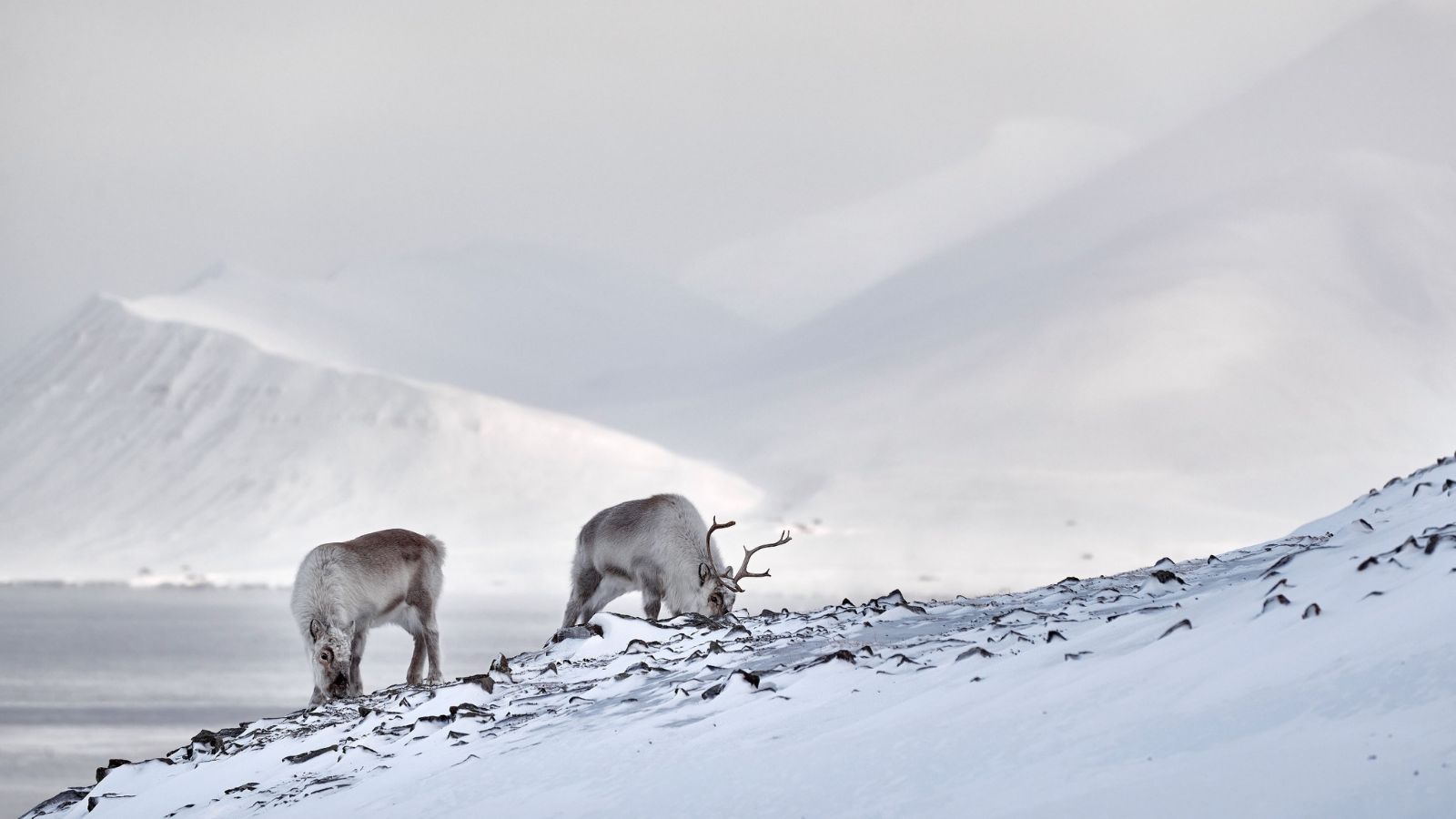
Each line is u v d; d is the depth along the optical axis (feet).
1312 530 194.59
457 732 147.54
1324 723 78.43
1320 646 90.33
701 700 136.98
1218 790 73.87
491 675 185.88
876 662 135.74
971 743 95.61
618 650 202.69
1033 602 172.45
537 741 137.39
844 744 104.58
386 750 153.69
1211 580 158.10
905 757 96.58
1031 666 113.70
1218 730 83.20
